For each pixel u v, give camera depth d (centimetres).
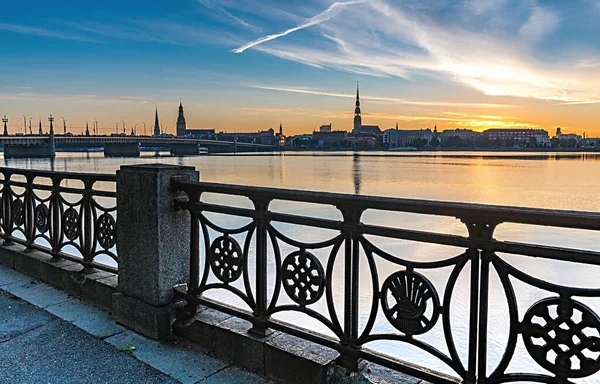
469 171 6291
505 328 567
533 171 6306
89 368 285
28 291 422
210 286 309
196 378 273
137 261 334
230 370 282
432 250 1175
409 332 225
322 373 249
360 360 256
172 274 329
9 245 520
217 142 13962
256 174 5294
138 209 329
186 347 312
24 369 284
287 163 8519
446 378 218
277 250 275
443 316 212
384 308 233
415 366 230
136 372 280
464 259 205
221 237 302
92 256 411
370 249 235
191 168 336
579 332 180
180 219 332
